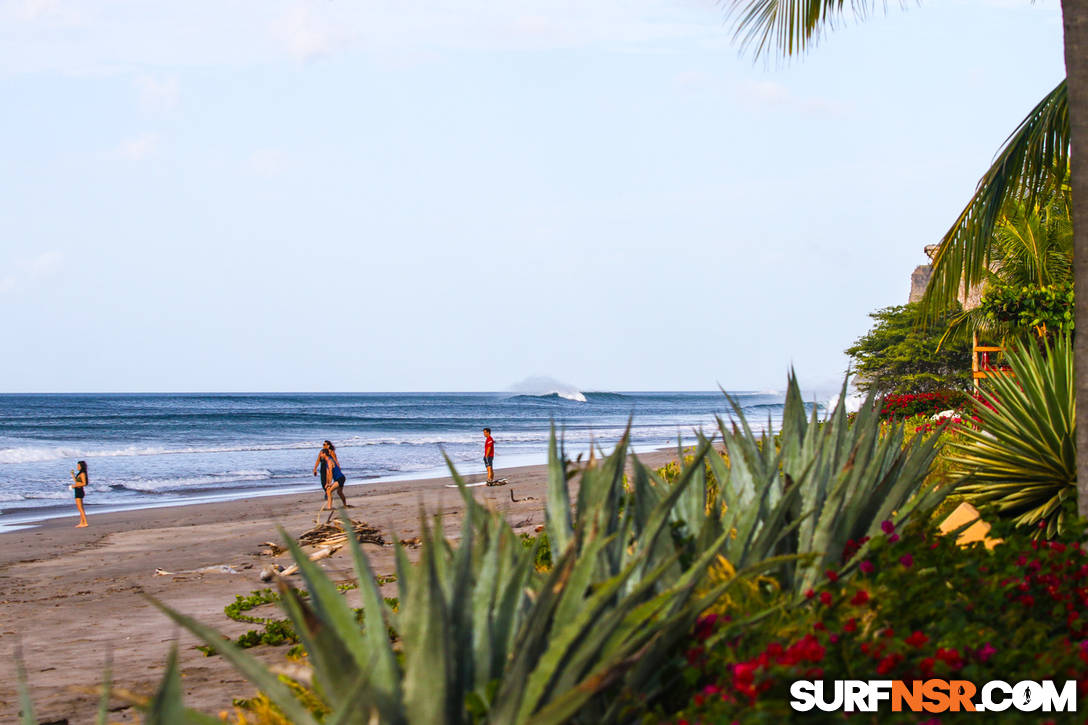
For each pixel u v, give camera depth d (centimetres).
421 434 11912
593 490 602
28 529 3541
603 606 473
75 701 1064
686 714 466
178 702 380
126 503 4600
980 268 1405
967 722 470
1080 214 969
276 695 466
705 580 623
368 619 475
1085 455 953
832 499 711
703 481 721
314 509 3903
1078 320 971
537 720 423
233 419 14212
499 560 539
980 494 1244
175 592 1998
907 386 7250
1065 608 663
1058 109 1297
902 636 535
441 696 436
